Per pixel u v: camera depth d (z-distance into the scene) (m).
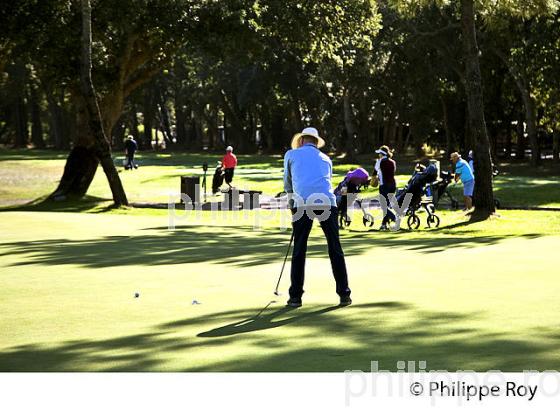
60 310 7.96
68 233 17.84
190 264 11.78
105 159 30.11
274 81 69.81
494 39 53.28
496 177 44.88
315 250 14.00
